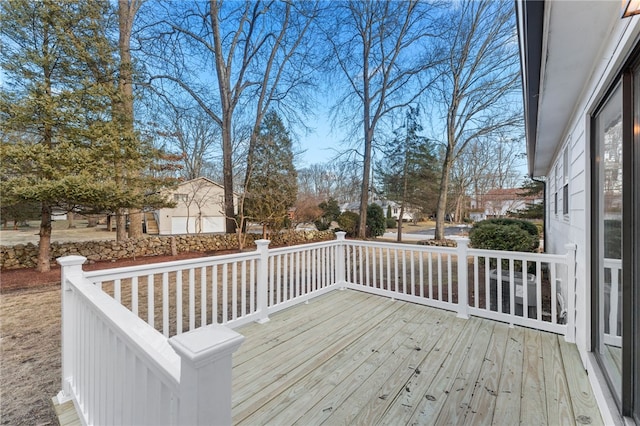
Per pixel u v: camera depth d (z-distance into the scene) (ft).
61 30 19.62
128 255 28.43
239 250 33.96
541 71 7.06
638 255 4.82
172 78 34.19
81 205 21.58
